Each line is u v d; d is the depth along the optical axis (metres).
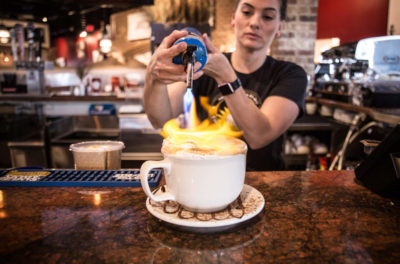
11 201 0.63
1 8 3.12
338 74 2.96
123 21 3.69
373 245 0.47
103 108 3.36
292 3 3.36
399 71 2.21
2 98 3.12
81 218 0.55
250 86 1.39
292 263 0.42
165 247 0.46
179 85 1.38
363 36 4.08
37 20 3.51
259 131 1.08
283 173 0.84
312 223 0.54
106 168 0.83
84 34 3.43
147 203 0.56
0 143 2.95
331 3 4.11
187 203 0.51
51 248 0.46
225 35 3.78
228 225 0.51
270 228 0.52
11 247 0.46
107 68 3.76
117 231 0.51
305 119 3.02
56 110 3.54
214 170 0.49
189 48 0.69
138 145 2.79
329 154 2.77
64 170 0.81
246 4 1.25
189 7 3.71
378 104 2.13
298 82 1.30
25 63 3.11
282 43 3.41
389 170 0.63
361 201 0.64
